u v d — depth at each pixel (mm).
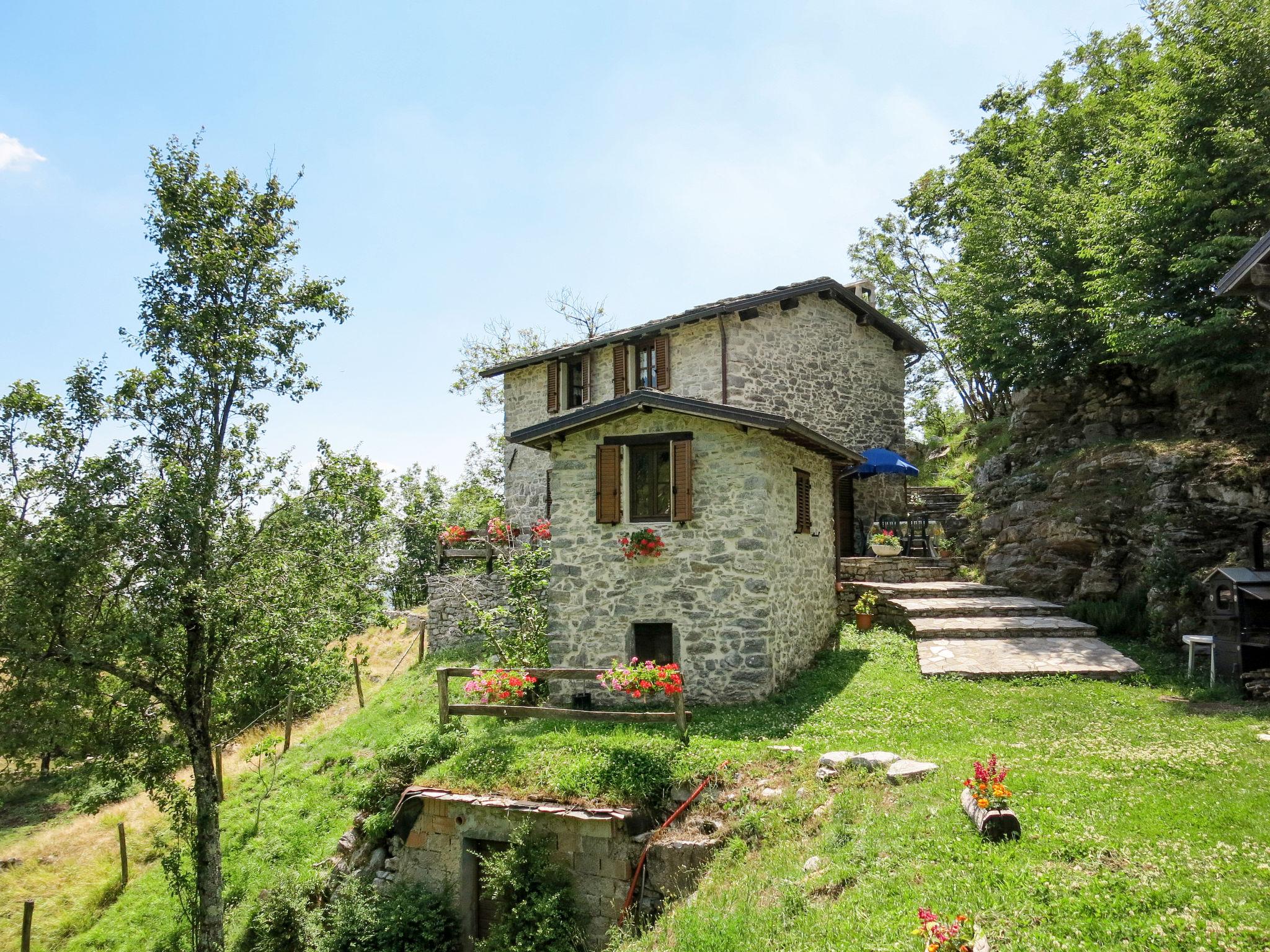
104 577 9758
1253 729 7504
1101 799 5785
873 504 19516
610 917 7512
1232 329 12172
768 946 4902
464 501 32281
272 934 9031
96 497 9727
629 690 9023
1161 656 10961
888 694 10281
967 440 25797
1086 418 16781
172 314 10586
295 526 11352
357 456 11852
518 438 11625
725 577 10633
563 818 7871
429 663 17031
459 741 9812
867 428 18734
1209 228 12773
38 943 11258
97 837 14219
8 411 9695
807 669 12102
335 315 12086
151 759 10570
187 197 11148
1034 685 10289
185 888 10414
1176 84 13164
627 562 11164
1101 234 14328
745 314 16109
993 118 22438
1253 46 12398
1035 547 14617
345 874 9312
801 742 8508
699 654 10680
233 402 11344
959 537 18438
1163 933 3961
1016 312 16688
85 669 9703
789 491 11844
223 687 11031
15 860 13750
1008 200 18703
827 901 5223
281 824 11984
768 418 9992
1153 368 15945
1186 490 12406
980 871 4855
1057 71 21594
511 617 13750
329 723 16453
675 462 10875
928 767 6867
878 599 14539
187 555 9992
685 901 6586
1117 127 18594
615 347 17203
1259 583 9172
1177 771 6316
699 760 8141
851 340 18531
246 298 11453
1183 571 11711
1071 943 4004
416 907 8297
